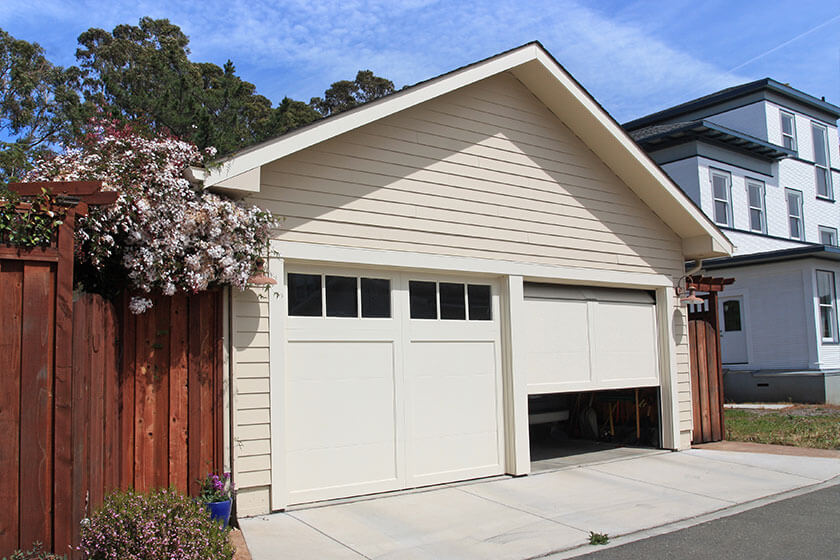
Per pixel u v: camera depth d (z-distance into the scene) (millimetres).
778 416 13867
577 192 9172
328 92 34250
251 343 6277
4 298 3857
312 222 6742
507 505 6797
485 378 8094
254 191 6098
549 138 8969
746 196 20125
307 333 6723
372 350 7160
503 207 8328
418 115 7691
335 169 6965
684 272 10516
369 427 7039
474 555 5332
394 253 7285
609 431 11008
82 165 5551
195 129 15500
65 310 3990
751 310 18359
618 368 9609
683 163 19281
